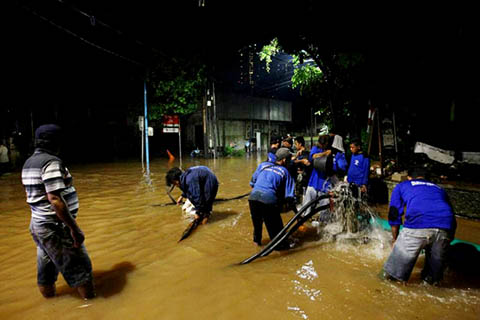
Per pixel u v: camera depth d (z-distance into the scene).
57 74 16.59
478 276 3.19
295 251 3.97
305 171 5.89
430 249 2.93
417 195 2.99
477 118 7.12
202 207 4.83
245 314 2.56
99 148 19.83
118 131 20.88
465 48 6.95
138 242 4.29
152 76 16.94
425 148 7.50
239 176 10.94
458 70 7.25
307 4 8.55
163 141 23.56
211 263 3.60
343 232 4.57
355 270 3.39
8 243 4.25
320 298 2.80
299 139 5.93
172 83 17.53
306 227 4.95
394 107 7.71
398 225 3.22
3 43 13.42
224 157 20.80
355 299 2.78
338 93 10.00
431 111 8.02
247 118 26.84
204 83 19.09
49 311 2.64
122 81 18.33
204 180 4.94
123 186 8.74
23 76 14.92
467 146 7.24
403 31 7.52
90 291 2.79
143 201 6.77
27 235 4.57
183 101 18.52
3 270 3.44
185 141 24.25
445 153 7.26
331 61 9.25
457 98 7.35
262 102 28.56
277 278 3.20
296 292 2.91
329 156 5.03
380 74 8.21
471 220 5.07
